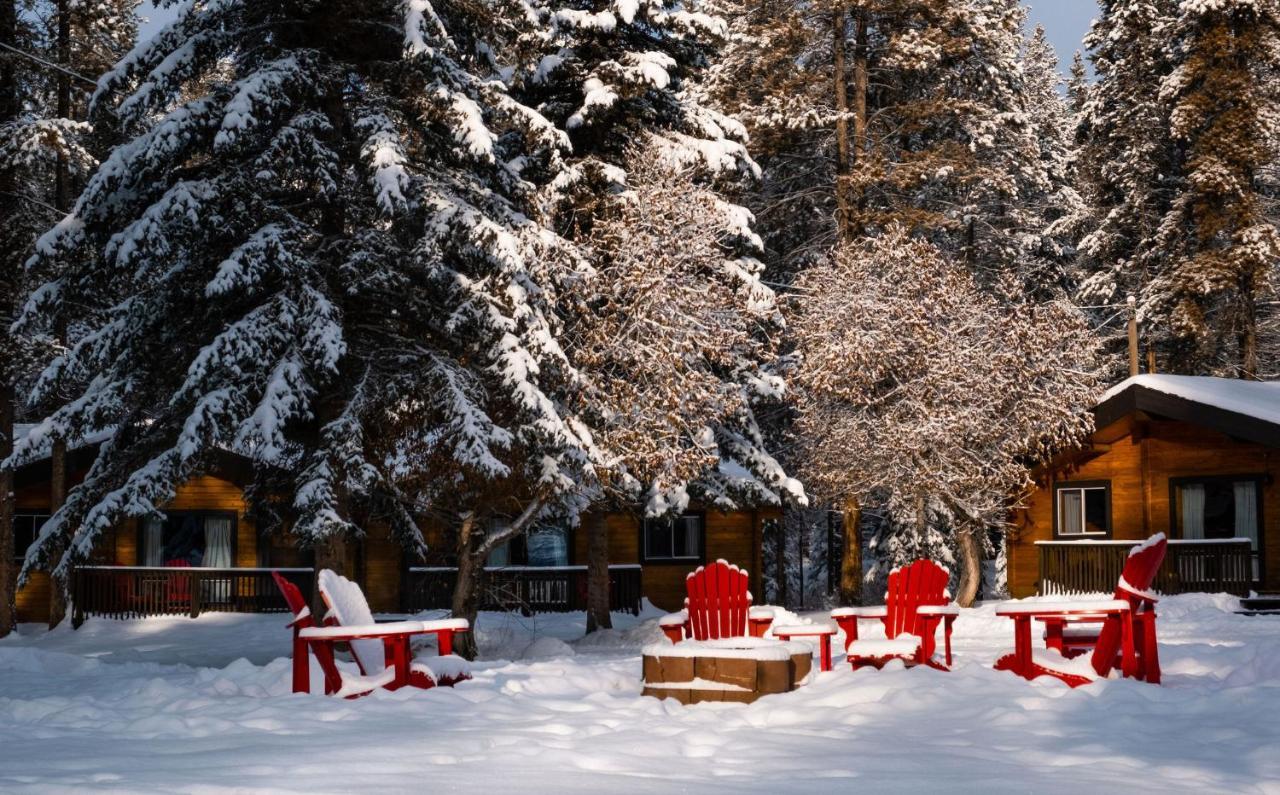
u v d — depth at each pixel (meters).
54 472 30.61
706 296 22.48
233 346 19.31
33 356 28.97
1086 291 43.97
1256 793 6.39
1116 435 31.44
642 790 6.26
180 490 32.75
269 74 19.78
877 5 35.38
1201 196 39.88
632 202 23.52
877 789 6.38
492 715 9.41
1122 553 30.50
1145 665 11.22
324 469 19.33
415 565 31.58
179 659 22.88
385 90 21.55
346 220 21.88
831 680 10.58
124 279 21.22
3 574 29.91
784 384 28.55
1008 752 7.58
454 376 19.77
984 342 29.81
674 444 22.11
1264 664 11.38
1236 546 28.69
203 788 6.05
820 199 39.12
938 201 39.56
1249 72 39.50
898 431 28.81
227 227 20.05
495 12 22.86
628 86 25.38
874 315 29.73
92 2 30.61
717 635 12.24
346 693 10.93
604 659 18.62
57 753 7.62
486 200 21.17
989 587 47.22
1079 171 45.31
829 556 47.34
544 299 20.59
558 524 26.34
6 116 30.11
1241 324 41.38
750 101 36.06
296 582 31.25
